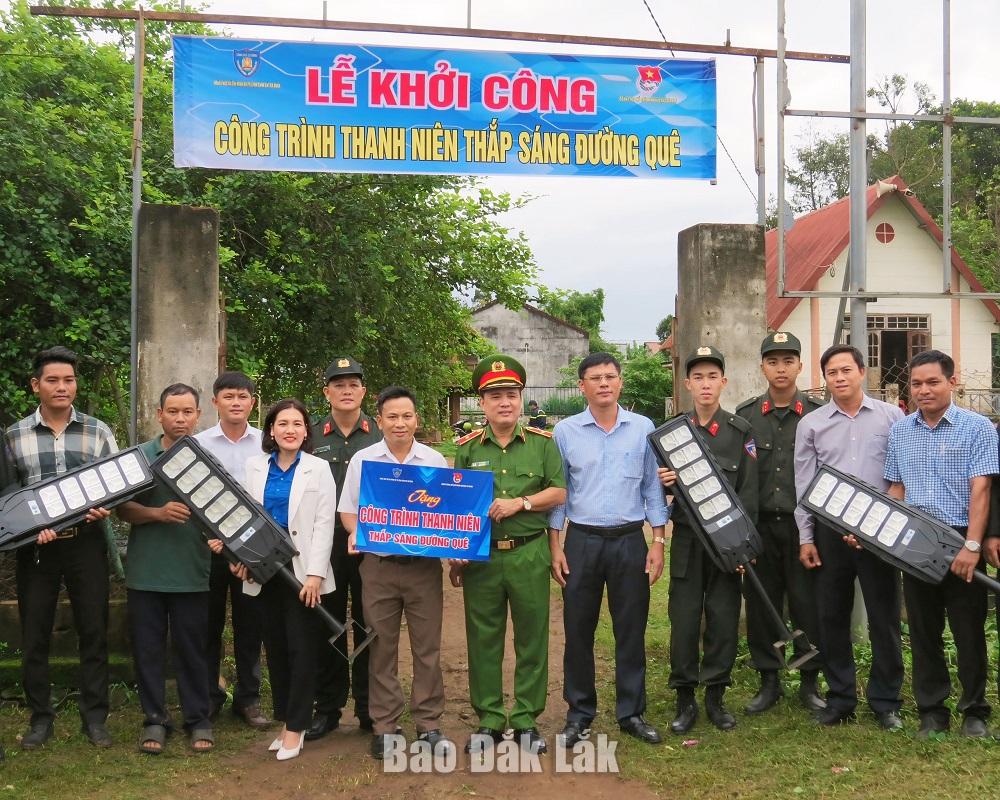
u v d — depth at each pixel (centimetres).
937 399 434
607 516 445
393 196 968
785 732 450
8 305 735
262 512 425
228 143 587
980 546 417
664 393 2308
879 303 1711
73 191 706
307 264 912
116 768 416
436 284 1041
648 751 432
